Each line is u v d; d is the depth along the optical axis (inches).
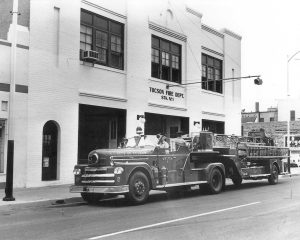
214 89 1177.4
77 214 437.1
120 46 869.2
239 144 753.0
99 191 502.9
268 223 374.6
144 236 319.3
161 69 976.3
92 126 868.0
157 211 455.5
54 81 713.6
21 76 665.0
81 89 768.9
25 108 668.1
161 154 570.9
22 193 595.8
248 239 309.4
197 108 1077.8
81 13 783.1
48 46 708.7
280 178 1045.2
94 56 777.6
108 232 335.3
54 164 729.0
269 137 876.0
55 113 713.6
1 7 721.6
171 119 1053.8
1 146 648.4
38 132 685.3
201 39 1109.7
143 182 526.0
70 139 738.2
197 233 330.3
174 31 1007.0
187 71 1045.2
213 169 653.3
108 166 508.7
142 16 909.2
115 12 847.7
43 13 702.5
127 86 863.1
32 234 329.4
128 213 441.7
